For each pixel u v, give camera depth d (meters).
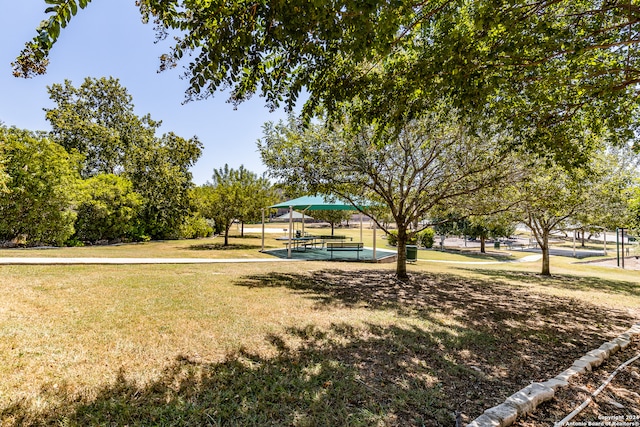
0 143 12.58
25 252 12.03
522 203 9.34
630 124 5.32
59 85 24.20
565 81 4.67
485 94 4.10
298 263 13.59
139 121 27.19
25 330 4.20
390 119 4.64
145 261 11.54
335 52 3.61
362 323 5.25
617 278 13.05
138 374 3.30
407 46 4.42
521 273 13.59
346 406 2.89
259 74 3.88
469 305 6.94
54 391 2.90
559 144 5.18
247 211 21.16
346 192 9.66
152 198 24.36
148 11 3.66
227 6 2.96
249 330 4.71
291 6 2.63
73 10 2.36
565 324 5.72
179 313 5.35
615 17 3.99
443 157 8.52
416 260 17.98
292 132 8.82
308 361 3.76
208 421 2.61
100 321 4.75
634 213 12.38
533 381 3.54
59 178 14.95
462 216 10.05
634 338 5.12
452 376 3.56
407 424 2.67
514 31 3.58
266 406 2.85
